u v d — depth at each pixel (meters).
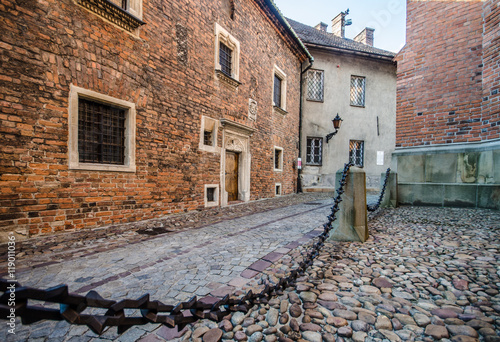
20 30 3.43
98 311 1.97
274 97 11.52
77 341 1.52
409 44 6.63
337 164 14.80
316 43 13.98
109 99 4.50
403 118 6.73
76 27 4.02
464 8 5.71
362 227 3.47
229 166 8.52
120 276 2.47
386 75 15.65
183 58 6.12
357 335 1.51
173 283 2.30
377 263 2.61
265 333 1.56
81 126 4.24
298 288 2.09
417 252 2.90
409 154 6.58
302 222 5.21
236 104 8.31
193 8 6.41
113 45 4.56
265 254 3.08
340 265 2.57
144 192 5.18
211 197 7.28
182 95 6.12
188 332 1.60
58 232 3.84
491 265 2.42
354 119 15.08
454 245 3.08
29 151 3.53
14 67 3.39
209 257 3.02
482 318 1.61
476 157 5.57
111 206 4.57
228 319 1.72
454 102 5.89
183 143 6.17
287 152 12.41
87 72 4.17
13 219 3.40
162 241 3.74
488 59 5.33
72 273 2.53
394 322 1.61
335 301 1.88
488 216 4.70
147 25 5.19
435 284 2.09
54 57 3.77
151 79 5.31
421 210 5.86
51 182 3.76
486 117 5.40
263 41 9.95
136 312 1.88
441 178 6.09
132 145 4.91
